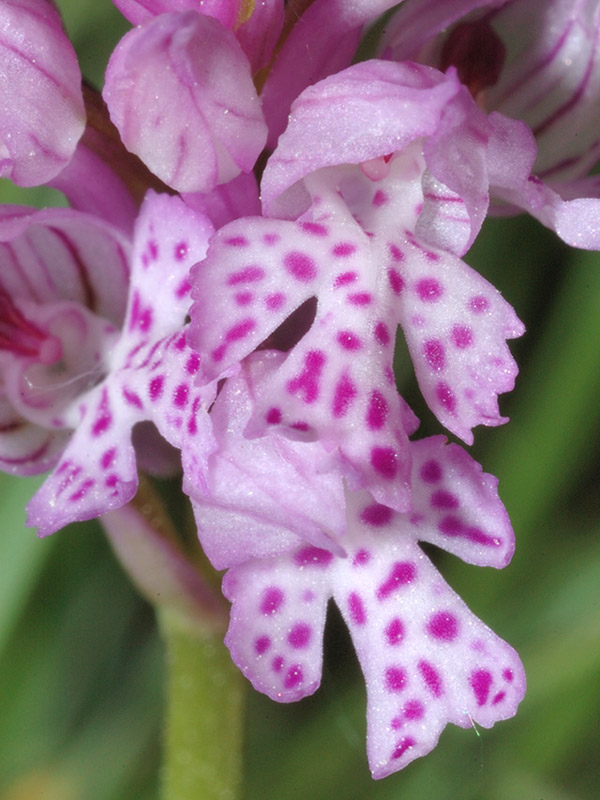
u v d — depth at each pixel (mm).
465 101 60
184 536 69
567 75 68
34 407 66
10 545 78
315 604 63
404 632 63
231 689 70
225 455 61
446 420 61
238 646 62
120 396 63
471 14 67
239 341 60
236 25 61
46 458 66
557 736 82
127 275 67
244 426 61
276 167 61
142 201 66
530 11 67
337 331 61
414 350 61
